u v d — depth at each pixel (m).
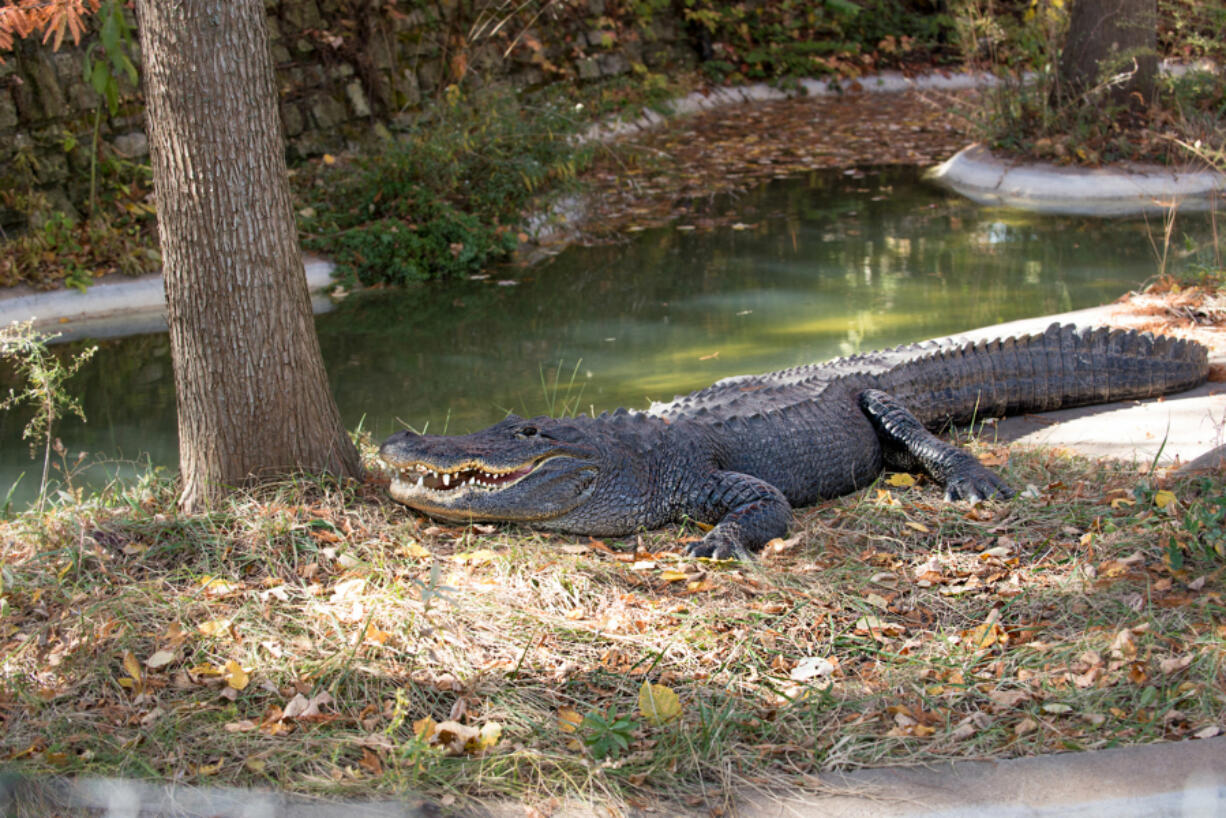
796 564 5.19
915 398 7.04
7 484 6.96
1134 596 4.55
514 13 16.88
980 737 3.74
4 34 6.37
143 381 8.96
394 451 5.36
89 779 3.57
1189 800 3.30
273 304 5.38
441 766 3.63
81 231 11.47
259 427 5.45
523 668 4.27
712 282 11.38
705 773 3.61
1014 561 5.05
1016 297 10.39
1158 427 6.71
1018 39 16.69
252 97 5.16
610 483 5.71
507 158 13.20
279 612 4.59
